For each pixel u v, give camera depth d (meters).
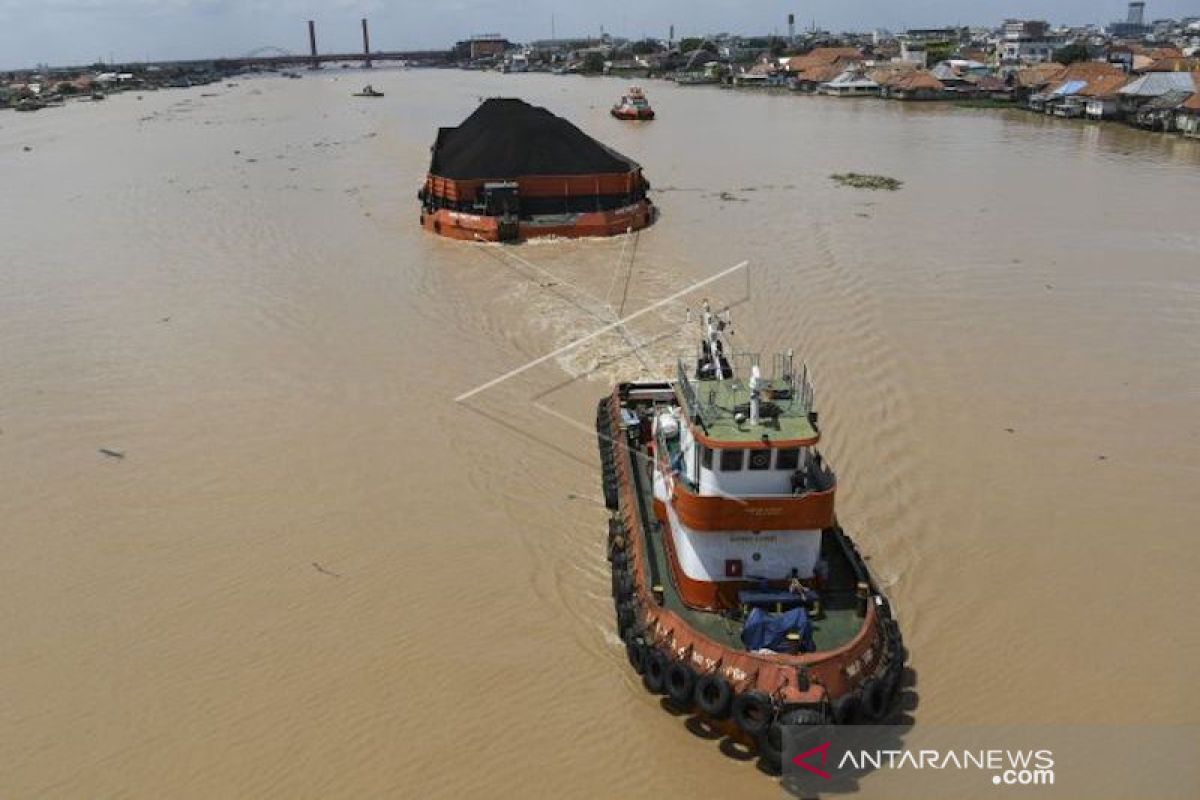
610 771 12.81
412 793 12.50
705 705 12.88
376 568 17.45
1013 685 14.25
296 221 45.66
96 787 12.70
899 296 31.95
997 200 48.78
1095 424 22.62
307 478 20.72
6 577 17.44
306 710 13.98
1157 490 19.72
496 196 41.53
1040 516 18.78
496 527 18.73
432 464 21.22
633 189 44.41
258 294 33.50
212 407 24.33
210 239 42.06
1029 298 31.77
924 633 15.38
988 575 16.92
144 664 15.07
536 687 14.34
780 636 12.99
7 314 31.89
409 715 13.83
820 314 30.03
